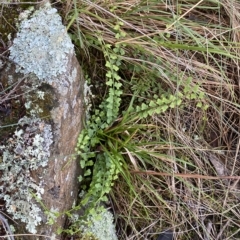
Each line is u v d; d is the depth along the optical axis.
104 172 0.90
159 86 0.93
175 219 0.95
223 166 0.97
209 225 0.97
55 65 0.82
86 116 0.90
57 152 0.84
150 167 0.95
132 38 0.89
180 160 0.92
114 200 0.94
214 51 0.89
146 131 0.94
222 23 0.95
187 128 0.96
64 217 0.88
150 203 0.95
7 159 0.81
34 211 0.82
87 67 0.93
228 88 0.94
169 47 0.90
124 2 0.91
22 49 0.82
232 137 0.98
